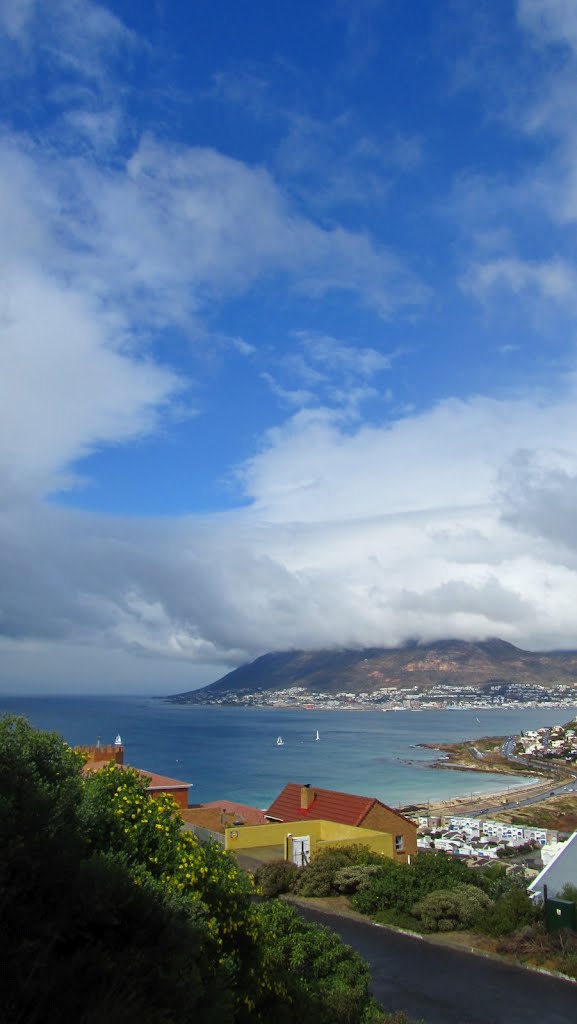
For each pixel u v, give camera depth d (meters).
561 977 17.17
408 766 178.88
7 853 6.99
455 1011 15.10
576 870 23.05
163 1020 7.18
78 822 8.87
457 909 21.16
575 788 139.00
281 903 15.30
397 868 25.16
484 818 96.12
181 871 10.39
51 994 6.72
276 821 39.44
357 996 13.07
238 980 10.44
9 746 8.48
